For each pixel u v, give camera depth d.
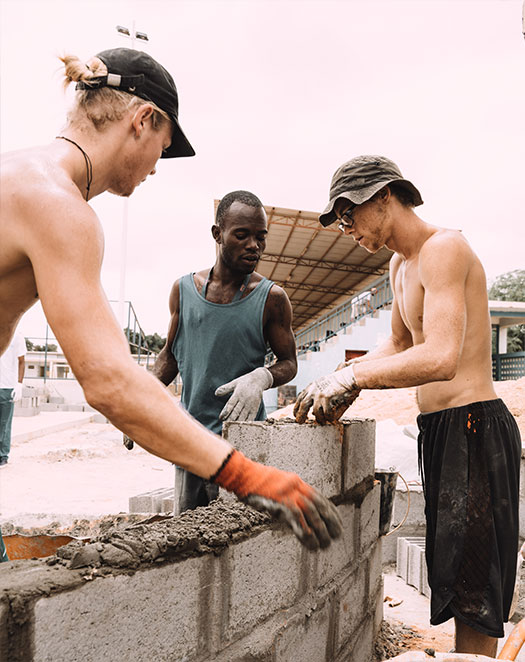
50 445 9.35
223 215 2.54
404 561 3.55
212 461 1.11
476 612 1.99
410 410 8.30
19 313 1.38
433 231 2.19
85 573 1.17
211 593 1.46
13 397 6.85
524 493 3.24
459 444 2.12
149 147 1.43
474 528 2.04
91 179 1.35
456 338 1.93
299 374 17.20
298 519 1.10
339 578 2.13
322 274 26.88
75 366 1.07
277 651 1.67
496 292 48.03
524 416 6.04
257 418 2.56
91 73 1.31
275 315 2.67
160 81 1.41
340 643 2.12
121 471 7.24
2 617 1.02
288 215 18.12
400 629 2.78
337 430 2.10
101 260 1.15
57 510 4.77
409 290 2.26
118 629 1.21
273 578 1.70
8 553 2.25
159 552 1.32
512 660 1.56
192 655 1.41
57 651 1.09
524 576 2.90
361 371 1.97
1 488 5.86
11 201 1.12
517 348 36.84
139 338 16.16
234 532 1.54
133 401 1.06
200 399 2.63
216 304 2.60
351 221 2.23
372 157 2.19
